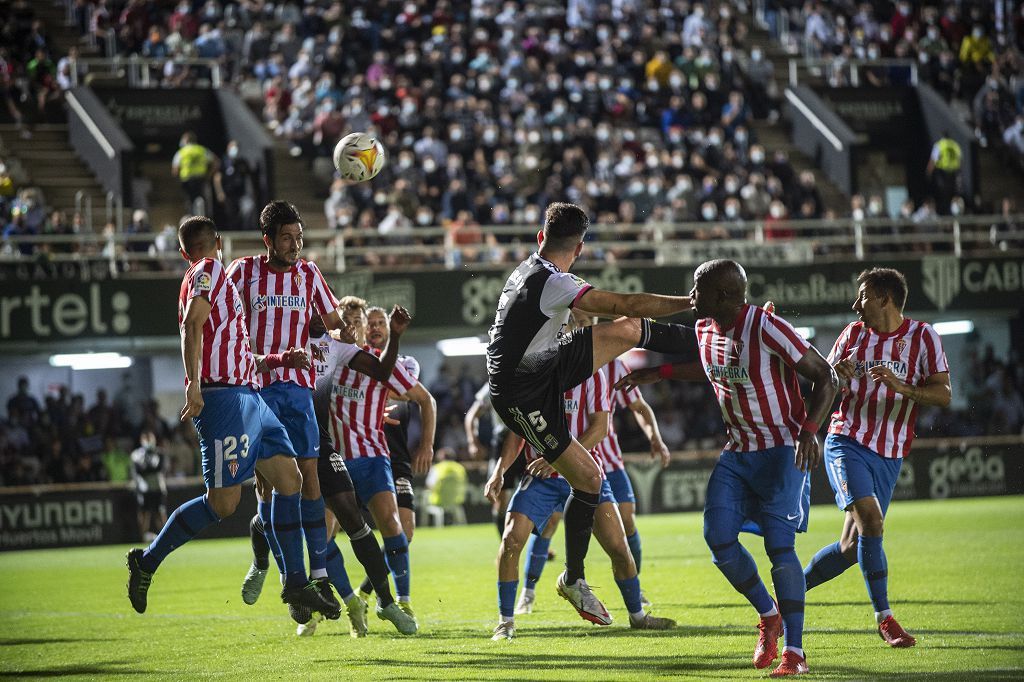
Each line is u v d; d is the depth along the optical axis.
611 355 10.66
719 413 36.94
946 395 10.70
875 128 46.22
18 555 28.44
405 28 44.09
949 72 48.22
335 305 11.91
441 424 35.03
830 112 44.69
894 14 50.94
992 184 45.84
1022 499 33.78
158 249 34.06
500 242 37.41
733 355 9.50
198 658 11.02
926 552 19.55
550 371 10.39
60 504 30.58
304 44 42.88
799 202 40.09
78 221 34.62
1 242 33.47
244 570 21.80
